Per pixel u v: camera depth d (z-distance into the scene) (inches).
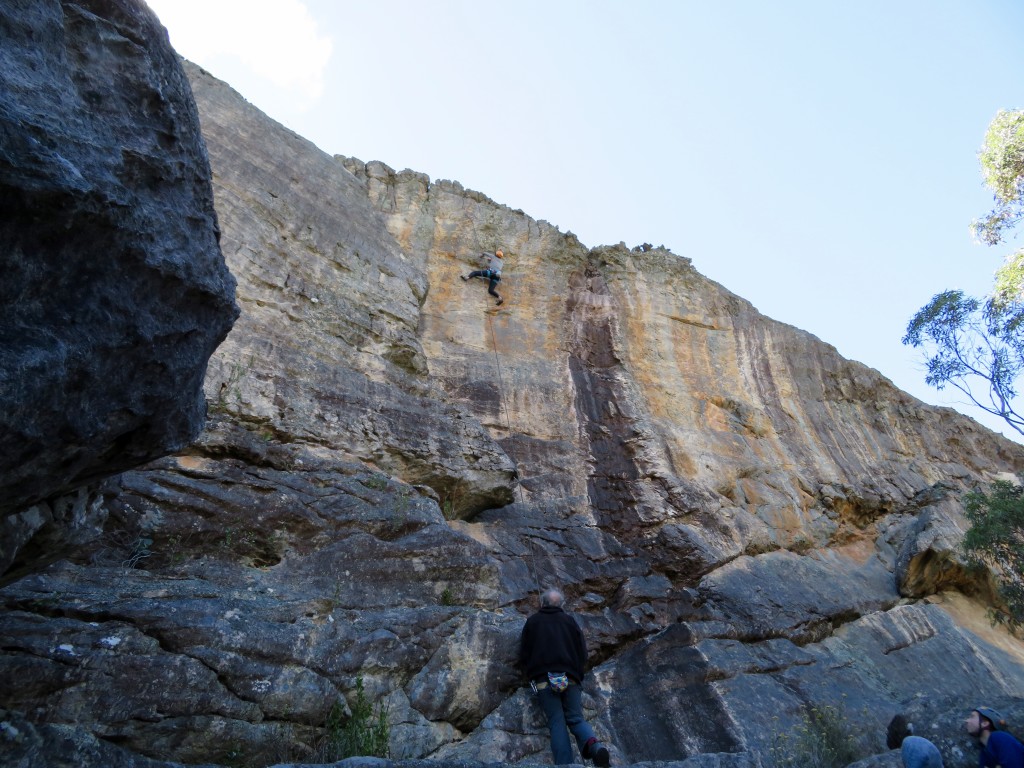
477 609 338.6
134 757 190.9
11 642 213.0
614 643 408.8
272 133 540.1
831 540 606.5
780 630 448.5
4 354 135.3
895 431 780.6
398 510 356.5
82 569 254.5
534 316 642.8
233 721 234.8
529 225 713.0
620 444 567.2
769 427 673.6
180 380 187.8
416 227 641.6
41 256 145.5
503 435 532.4
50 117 148.9
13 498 157.9
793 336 783.7
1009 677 494.3
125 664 225.8
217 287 192.7
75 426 157.5
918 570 563.5
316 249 492.7
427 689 290.8
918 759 246.4
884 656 477.4
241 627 255.6
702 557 483.5
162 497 289.3
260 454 338.3
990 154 576.4
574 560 458.0
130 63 176.2
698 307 737.6
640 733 350.9
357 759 202.7
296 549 313.6
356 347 459.5
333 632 279.1
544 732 304.3
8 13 148.5
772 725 354.0
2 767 163.2
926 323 564.4
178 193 184.9
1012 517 505.4
